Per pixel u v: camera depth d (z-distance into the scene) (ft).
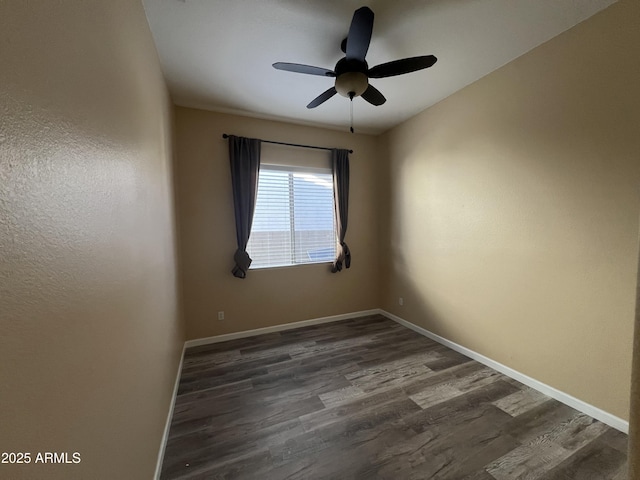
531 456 4.75
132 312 3.48
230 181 9.89
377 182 12.57
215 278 9.79
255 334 10.39
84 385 2.18
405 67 5.76
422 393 6.58
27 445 1.51
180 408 6.14
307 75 7.43
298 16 5.40
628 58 4.94
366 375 7.45
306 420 5.71
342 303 12.06
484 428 5.41
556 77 6.00
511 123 6.96
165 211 6.47
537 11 5.31
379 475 4.43
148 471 3.94
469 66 7.14
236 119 9.92
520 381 6.98
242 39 6.02
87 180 2.32
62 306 1.90
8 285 1.40
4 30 1.40
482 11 5.32
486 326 7.88
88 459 2.20
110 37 3.03
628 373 5.21
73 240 2.06
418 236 10.36
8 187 1.40
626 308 5.19
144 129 4.57
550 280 6.30
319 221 11.71
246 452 4.91
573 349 5.95
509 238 7.14
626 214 5.11
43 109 1.73
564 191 5.97
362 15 4.57
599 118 5.35
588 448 4.90
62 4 1.99
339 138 11.71
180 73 7.22
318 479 4.36
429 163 9.68
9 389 1.39
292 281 11.02
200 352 8.95
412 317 10.84
